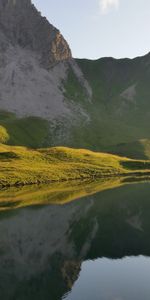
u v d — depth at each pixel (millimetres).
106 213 64250
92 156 146750
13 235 50406
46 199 77500
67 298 31688
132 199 77312
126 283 35031
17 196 81500
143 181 109562
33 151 142000
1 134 199125
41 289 33438
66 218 60469
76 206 70125
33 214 63188
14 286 33625
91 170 126938
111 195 82625
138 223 57094
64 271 37750
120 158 154375
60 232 51875
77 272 37625
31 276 36375
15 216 61562
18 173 107875
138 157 186125
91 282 35312
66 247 45094
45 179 108562
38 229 53656
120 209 67375
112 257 41812
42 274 37000
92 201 75375
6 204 71812
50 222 57875
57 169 120625
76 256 42094
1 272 37438
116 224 56500
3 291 32719
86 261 40844
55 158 136375
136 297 32094
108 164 138250
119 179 115500
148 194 83562
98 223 57375
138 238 48875
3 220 58750
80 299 31766
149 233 51406
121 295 32438
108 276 36750
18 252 43469
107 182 107562
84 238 49062
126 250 43812
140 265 39656
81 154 146500
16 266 38969
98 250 44438
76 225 55969
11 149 142625
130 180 112438
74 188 94688
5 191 89438
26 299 31281
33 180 105688
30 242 47406
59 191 89250
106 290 33469
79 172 122500
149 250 44188
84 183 105250
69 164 130625
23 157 129625
